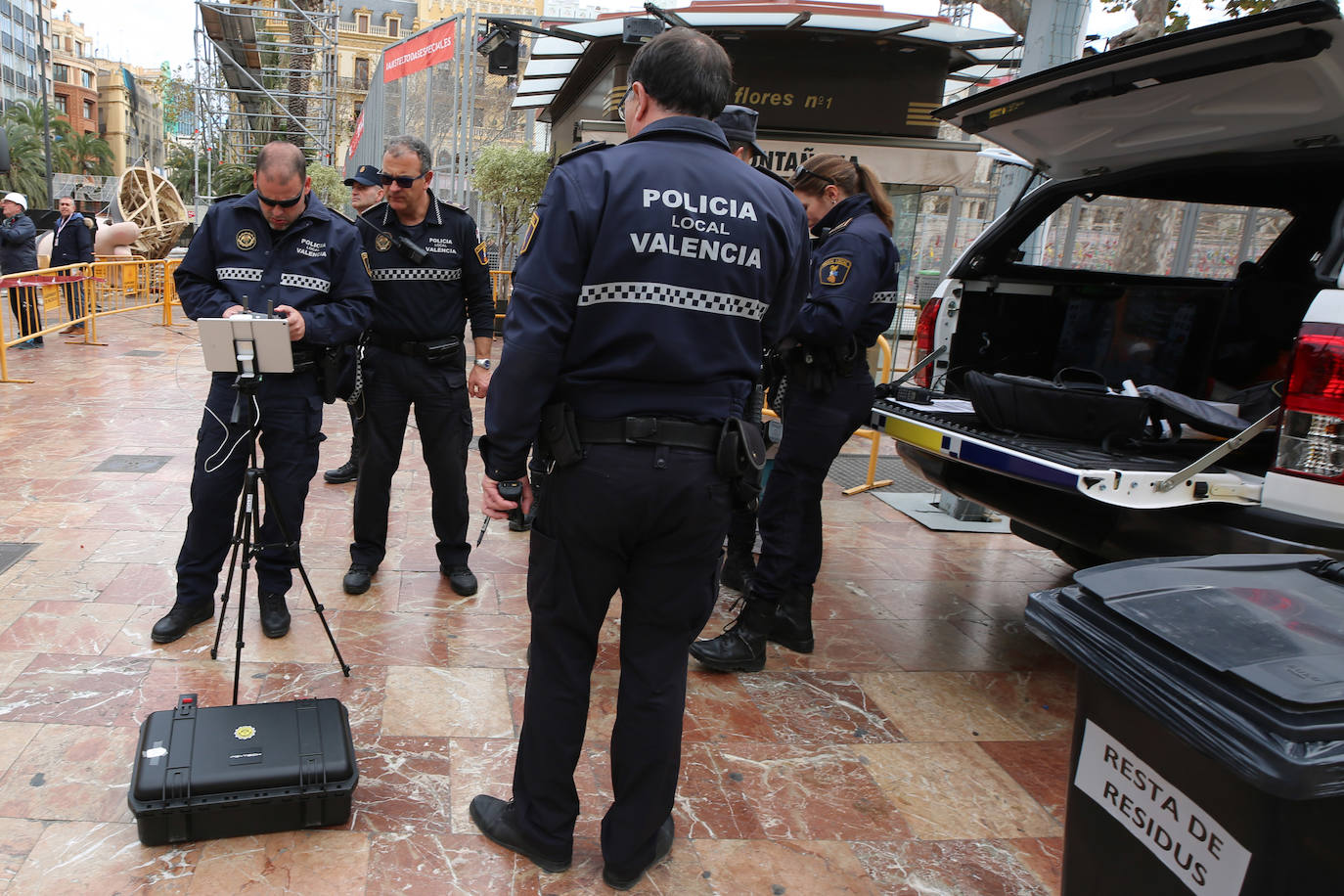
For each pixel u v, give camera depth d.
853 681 3.16
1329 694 1.14
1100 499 2.54
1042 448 2.89
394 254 3.33
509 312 1.78
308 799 2.10
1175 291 4.20
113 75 100.88
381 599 3.54
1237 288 4.02
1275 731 1.12
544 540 1.92
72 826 2.09
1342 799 1.14
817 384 2.98
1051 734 2.88
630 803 1.98
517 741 2.58
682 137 1.84
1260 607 1.39
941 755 2.70
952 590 4.16
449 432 3.54
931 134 6.87
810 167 3.09
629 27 5.75
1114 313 4.22
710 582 1.96
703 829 2.25
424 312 3.39
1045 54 5.06
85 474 4.89
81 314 10.01
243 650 3.00
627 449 1.81
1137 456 2.90
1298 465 2.36
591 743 2.61
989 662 3.39
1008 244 3.95
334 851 2.07
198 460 3.00
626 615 1.98
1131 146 3.29
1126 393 3.13
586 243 1.73
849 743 2.73
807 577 3.34
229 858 2.03
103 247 14.12
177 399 7.08
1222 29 2.34
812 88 6.71
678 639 1.96
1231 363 4.05
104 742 2.42
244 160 30.72
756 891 2.04
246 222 2.92
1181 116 2.95
